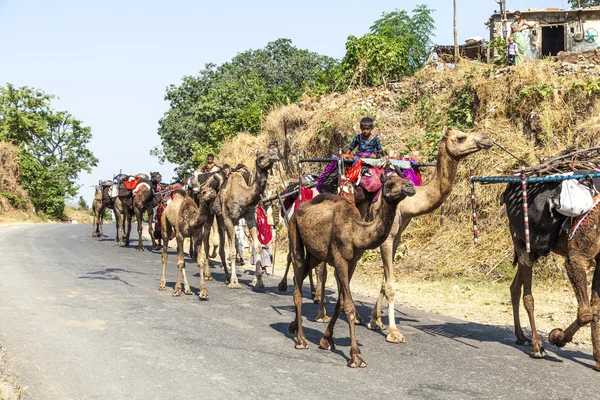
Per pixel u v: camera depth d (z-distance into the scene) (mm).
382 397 6141
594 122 14938
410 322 9969
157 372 6863
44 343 8000
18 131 58969
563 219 7469
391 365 7332
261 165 12508
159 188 21000
